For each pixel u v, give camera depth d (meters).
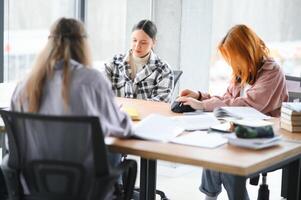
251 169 2.09
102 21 5.12
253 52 3.18
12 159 2.25
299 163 2.64
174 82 3.84
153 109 3.19
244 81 3.24
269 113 3.22
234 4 4.93
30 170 2.21
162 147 2.31
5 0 4.27
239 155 2.23
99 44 5.20
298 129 2.71
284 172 3.86
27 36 4.50
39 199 2.25
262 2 4.90
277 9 4.88
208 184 3.25
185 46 4.45
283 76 3.24
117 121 2.34
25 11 4.48
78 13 4.92
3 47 4.15
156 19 4.47
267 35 4.93
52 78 2.23
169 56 4.46
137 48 3.70
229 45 3.16
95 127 2.06
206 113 3.10
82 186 2.17
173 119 2.84
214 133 2.59
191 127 2.69
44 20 4.66
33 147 2.21
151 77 3.71
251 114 3.01
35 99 2.24
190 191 4.14
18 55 4.45
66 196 2.19
